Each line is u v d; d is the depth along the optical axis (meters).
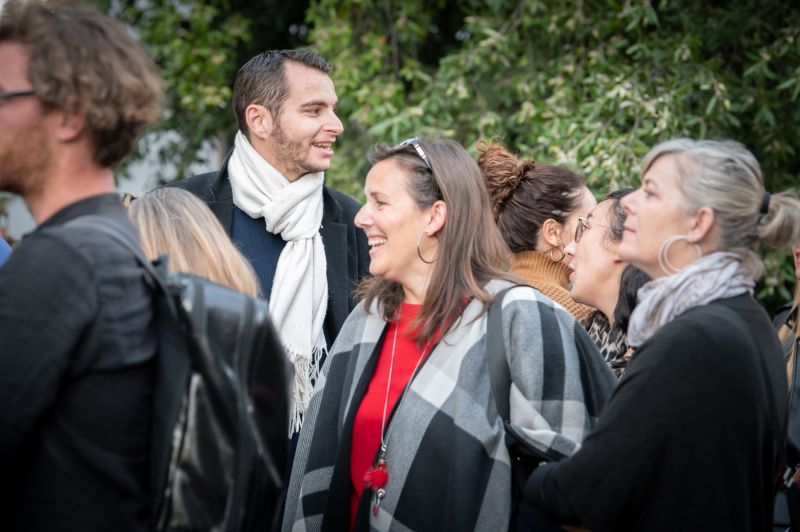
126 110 1.46
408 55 6.10
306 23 6.53
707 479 1.64
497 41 5.20
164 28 6.13
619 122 4.86
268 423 1.51
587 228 2.56
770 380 1.73
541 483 1.84
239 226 3.01
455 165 2.23
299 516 2.32
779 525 2.50
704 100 4.96
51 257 1.35
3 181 1.45
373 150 2.33
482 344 2.13
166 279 1.49
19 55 1.42
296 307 2.90
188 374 1.39
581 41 5.32
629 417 1.68
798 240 1.75
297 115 2.92
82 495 1.34
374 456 2.18
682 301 1.73
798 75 4.61
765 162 5.21
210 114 6.50
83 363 1.35
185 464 1.37
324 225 3.10
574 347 2.15
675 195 1.76
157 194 2.08
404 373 2.23
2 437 1.28
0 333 1.30
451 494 2.02
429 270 2.24
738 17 5.02
